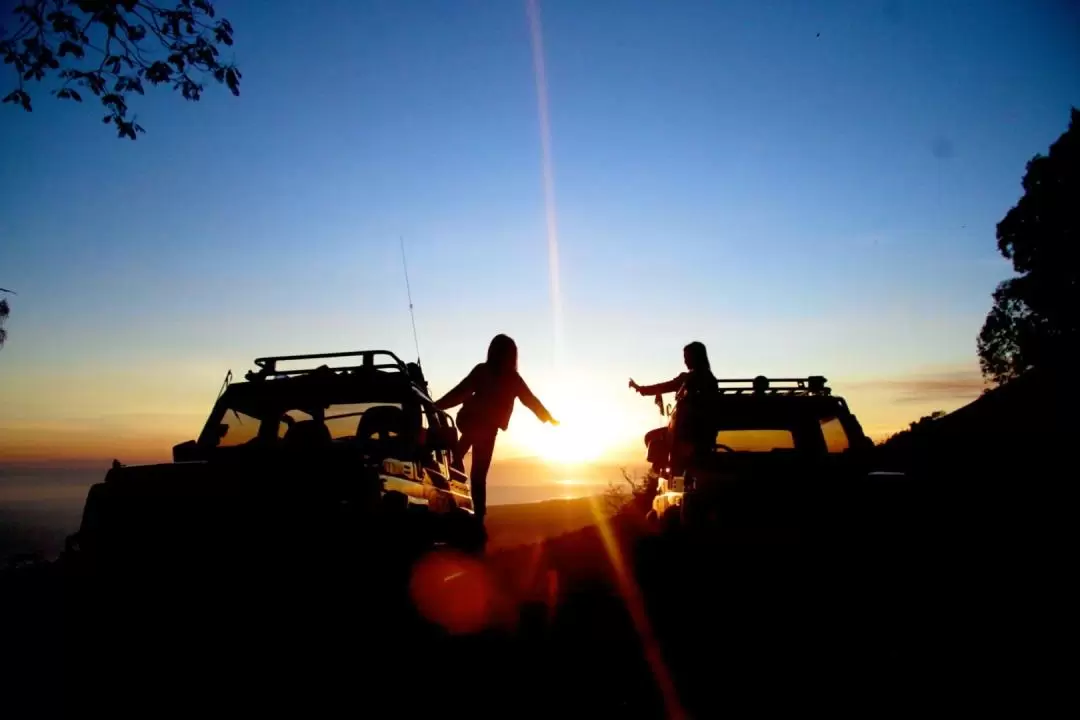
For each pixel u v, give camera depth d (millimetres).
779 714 4336
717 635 5965
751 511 6707
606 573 9094
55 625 7020
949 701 4316
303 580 4914
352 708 4590
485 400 8766
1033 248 32312
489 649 5824
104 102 7832
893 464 20703
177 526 5023
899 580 6332
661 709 4508
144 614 4871
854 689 4633
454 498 7758
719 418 8055
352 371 6926
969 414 20969
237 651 4969
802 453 7754
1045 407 18453
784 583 6562
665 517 7539
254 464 5203
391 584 5199
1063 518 9242
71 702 4820
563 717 4418
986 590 6277
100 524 5066
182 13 7695
